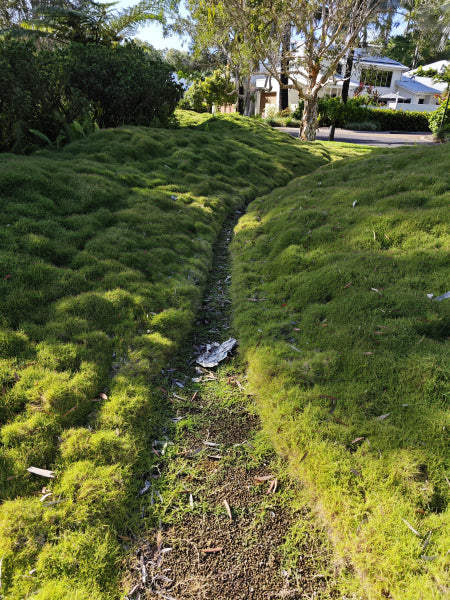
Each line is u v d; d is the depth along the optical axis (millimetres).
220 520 2309
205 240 6391
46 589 1861
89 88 10125
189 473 2607
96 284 4309
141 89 10969
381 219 5230
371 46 19609
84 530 2135
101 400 2998
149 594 1948
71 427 2738
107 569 2018
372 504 2182
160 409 3131
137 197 6922
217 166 10117
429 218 4992
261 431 2924
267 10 14836
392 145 20531
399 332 3375
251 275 5168
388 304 3766
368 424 2635
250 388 3348
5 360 3102
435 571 1843
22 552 1986
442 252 4340
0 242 4422
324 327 3695
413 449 2416
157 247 5527
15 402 2779
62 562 1977
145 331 3854
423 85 41844
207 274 5473
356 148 17062
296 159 12500
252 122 16531
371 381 2975
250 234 6539
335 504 2238
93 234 5270
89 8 11625
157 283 4699
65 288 4086
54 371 3086
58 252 4625
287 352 3496
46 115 9047
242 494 2461
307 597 1930
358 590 1910
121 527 2242
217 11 15375
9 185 5539
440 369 2902
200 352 3883
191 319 4266
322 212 6094
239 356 3773
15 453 2449
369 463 2389
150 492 2471
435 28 21188
